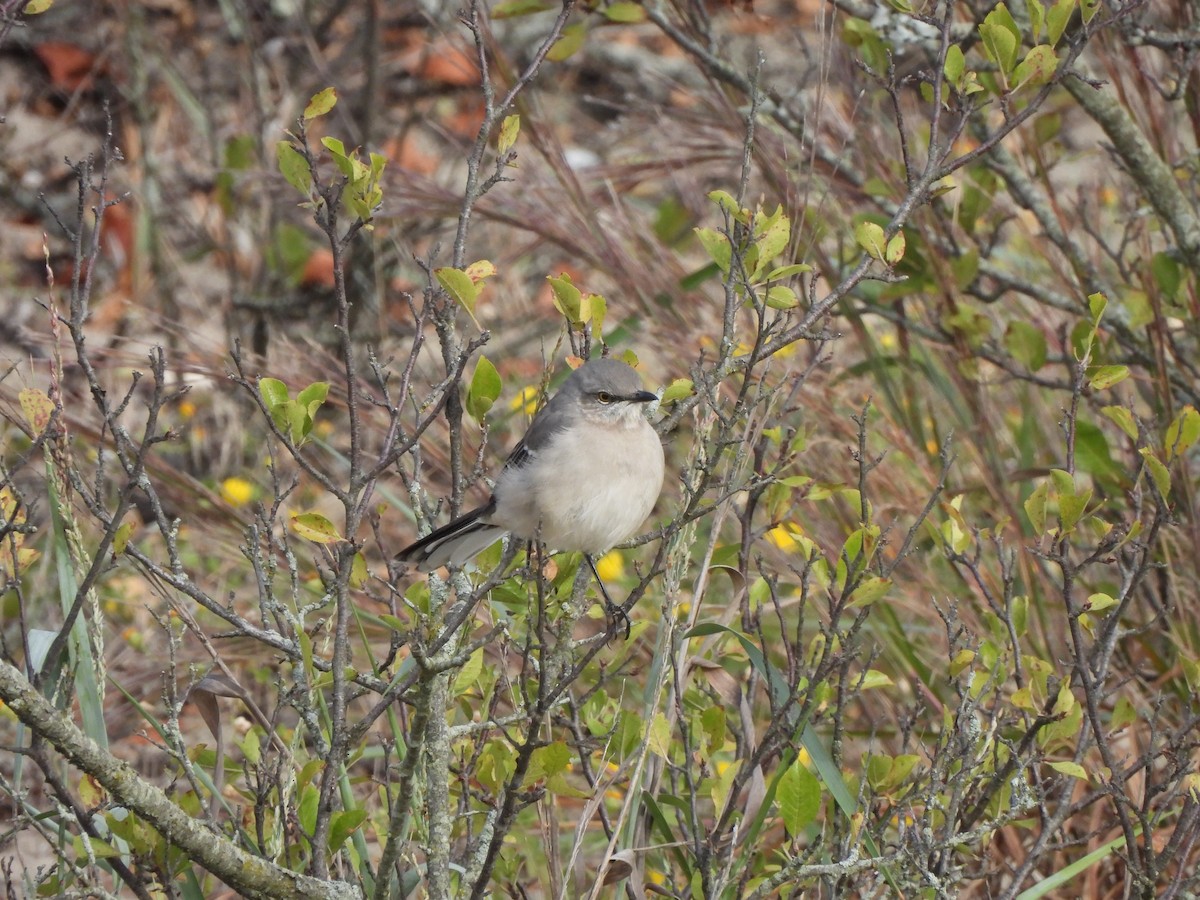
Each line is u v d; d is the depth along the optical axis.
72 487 7.91
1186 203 10.66
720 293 13.70
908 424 11.73
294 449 7.00
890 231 7.77
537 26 20.94
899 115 8.28
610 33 22.06
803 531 10.31
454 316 7.62
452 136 15.63
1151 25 11.14
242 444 14.98
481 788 8.45
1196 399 11.09
